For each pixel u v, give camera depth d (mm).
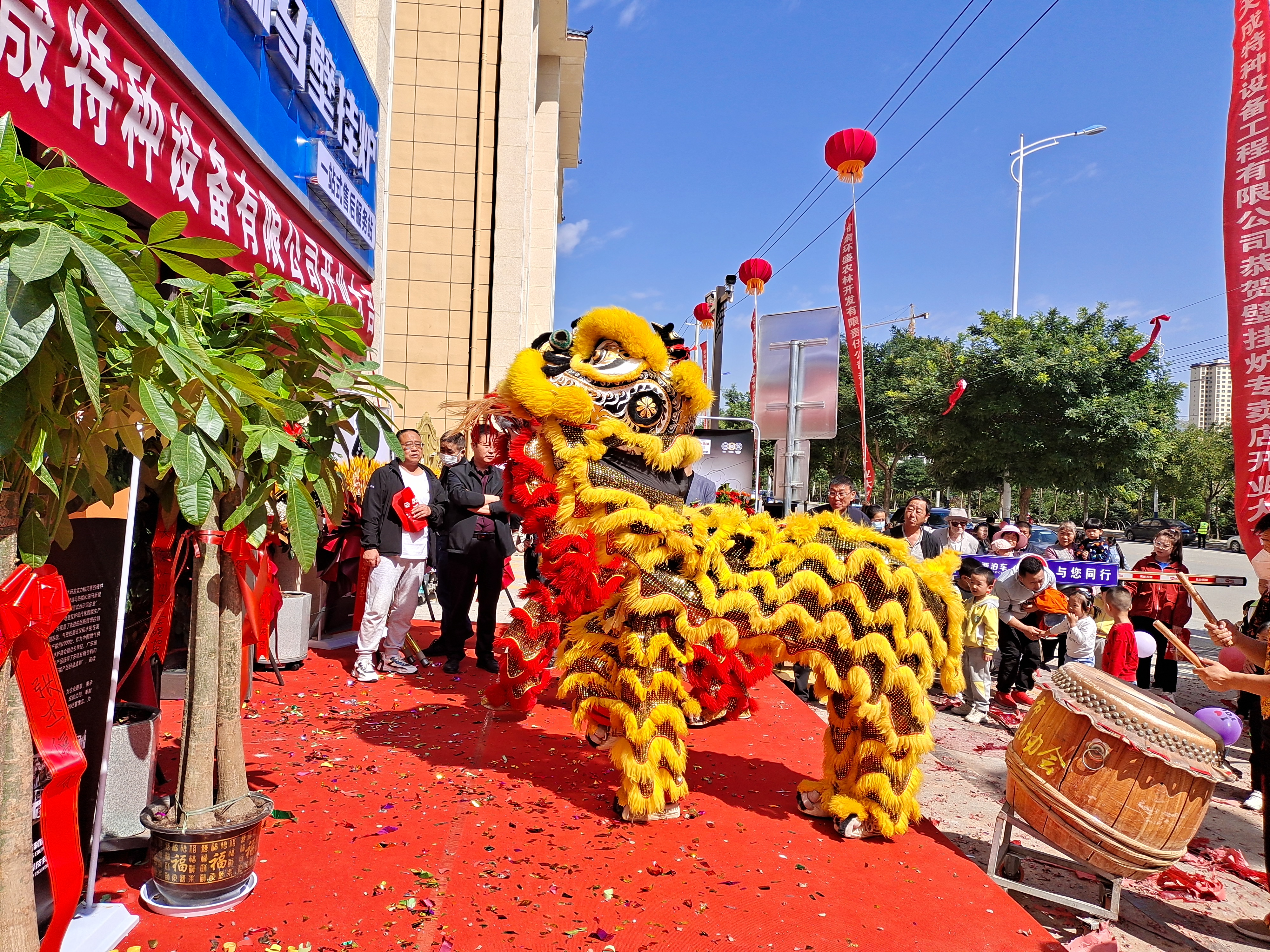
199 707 2732
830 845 3598
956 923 2988
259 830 2854
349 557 6465
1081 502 50375
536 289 19516
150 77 4160
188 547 3471
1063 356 22344
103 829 2939
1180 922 3502
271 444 2482
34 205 1748
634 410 3885
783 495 8781
